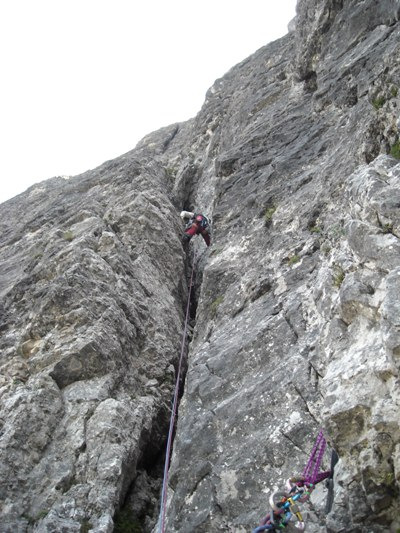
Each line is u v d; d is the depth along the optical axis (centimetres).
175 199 1593
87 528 687
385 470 467
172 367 980
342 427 490
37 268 1148
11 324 1034
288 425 612
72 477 745
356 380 500
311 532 511
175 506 618
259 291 845
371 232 568
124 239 1209
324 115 1178
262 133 1290
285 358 693
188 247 1390
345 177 873
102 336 894
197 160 1764
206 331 874
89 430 789
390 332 465
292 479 513
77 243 1114
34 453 765
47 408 807
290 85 1491
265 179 1109
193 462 642
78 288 964
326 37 1276
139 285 1080
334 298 621
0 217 1972
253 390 671
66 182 2061
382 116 779
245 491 587
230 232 1052
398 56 785
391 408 467
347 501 489
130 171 1512
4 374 900
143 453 849
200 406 709
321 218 879
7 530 685
